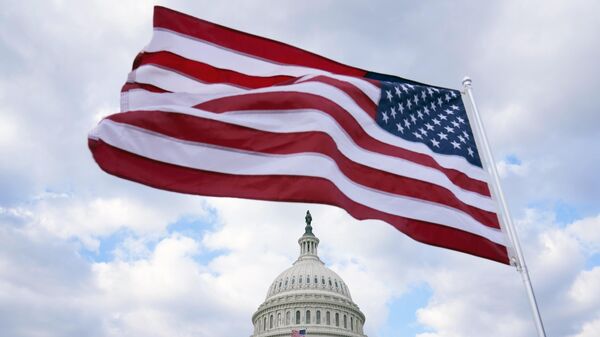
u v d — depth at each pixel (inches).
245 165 533.6
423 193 573.0
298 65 648.4
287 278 5659.5
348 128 581.0
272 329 5187.0
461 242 557.9
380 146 591.8
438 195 574.9
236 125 550.6
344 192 546.3
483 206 589.0
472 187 598.9
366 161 577.6
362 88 614.2
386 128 606.5
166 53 598.9
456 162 607.2
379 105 616.4
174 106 554.6
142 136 513.0
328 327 5108.3
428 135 619.2
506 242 570.9
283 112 569.6
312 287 5457.7
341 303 5334.6
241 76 621.0
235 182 524.4
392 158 586.9
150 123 519.5
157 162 509.4
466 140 628.4
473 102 637.3
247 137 547.8
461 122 642.2
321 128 556.7
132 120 514.6
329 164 542.0
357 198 553.9
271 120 562.9
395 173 578.2
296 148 547.8
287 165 536.1
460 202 579.5
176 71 596.1
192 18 625.6
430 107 645.3
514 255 541.0
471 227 568.1
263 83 625.0
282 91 579.8
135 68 604.7
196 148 527.5
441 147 613.0
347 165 566.6
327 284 5541.3
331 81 603.8
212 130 540.1
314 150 543.5
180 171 514.3
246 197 517.3
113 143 499.5
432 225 560.1
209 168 523.8
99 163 490.3
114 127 505.0
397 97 631.2
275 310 5319.9
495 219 583.8
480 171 612.1
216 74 612.1
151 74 584.1
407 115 627.8
